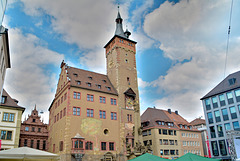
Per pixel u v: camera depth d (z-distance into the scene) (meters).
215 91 59.44
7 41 27.02
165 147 68.31
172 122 75.75
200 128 87.81
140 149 38.78
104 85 58.59
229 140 34.44
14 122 45.81
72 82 51.62
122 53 63.66
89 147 47.41
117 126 53.84
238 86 53.03
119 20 71.06
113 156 49.62
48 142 58.22
